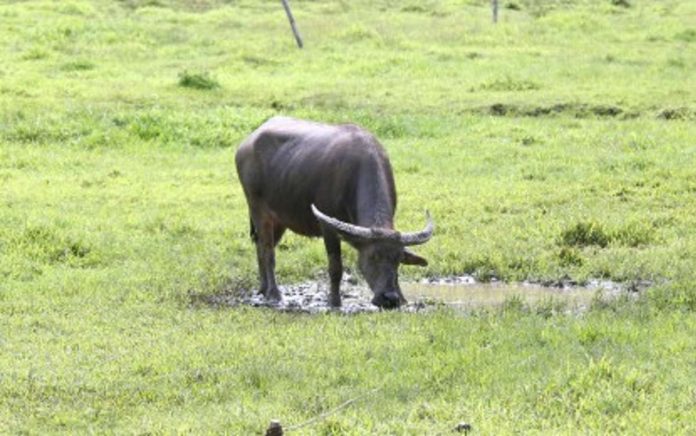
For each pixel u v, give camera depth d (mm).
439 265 45219
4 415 29234
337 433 27391
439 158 64250
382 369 31875
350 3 120562
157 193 57750
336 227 37375
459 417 28141
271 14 114312
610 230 48969
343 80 85250
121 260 46750
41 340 35656
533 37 103062
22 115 72812
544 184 58469
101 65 90562
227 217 53094
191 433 27656
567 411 28297
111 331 36719
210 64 91438
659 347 33094
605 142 67250
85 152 67062
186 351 34125
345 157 39781
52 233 48188
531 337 34469
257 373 31578
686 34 104188
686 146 65938
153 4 116875
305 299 42438
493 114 76000
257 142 42594
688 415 27734
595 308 38781
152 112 72062
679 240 48344
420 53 95250
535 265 45188
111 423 28688
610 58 92875
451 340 34344
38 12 109312
